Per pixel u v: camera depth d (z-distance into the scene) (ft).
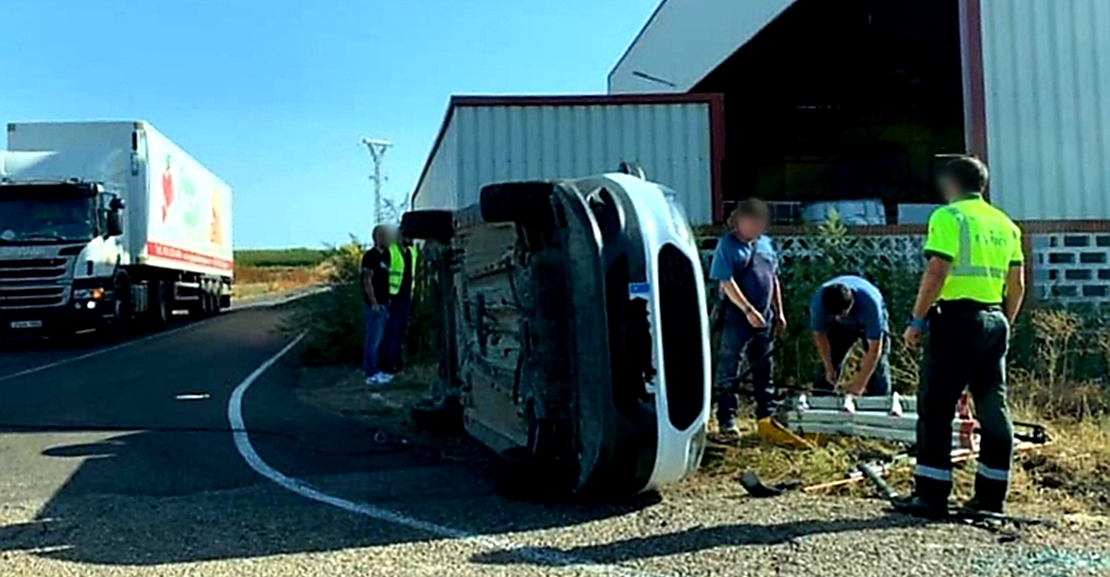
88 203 60.18
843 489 19.81
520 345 20.75
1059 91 40.81
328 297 49.52
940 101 78.18
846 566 15.06
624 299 17.94
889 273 34.09
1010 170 40.47
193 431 28.19
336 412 31.50
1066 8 40.91
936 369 17.69
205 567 15.65
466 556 15.96
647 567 15.21
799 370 31.73
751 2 58.80
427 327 43.16
